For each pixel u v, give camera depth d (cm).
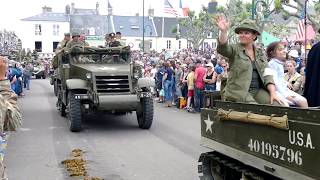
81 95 1262
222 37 556
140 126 1337
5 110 379
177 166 874
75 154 982
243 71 562
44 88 3033
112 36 1499
